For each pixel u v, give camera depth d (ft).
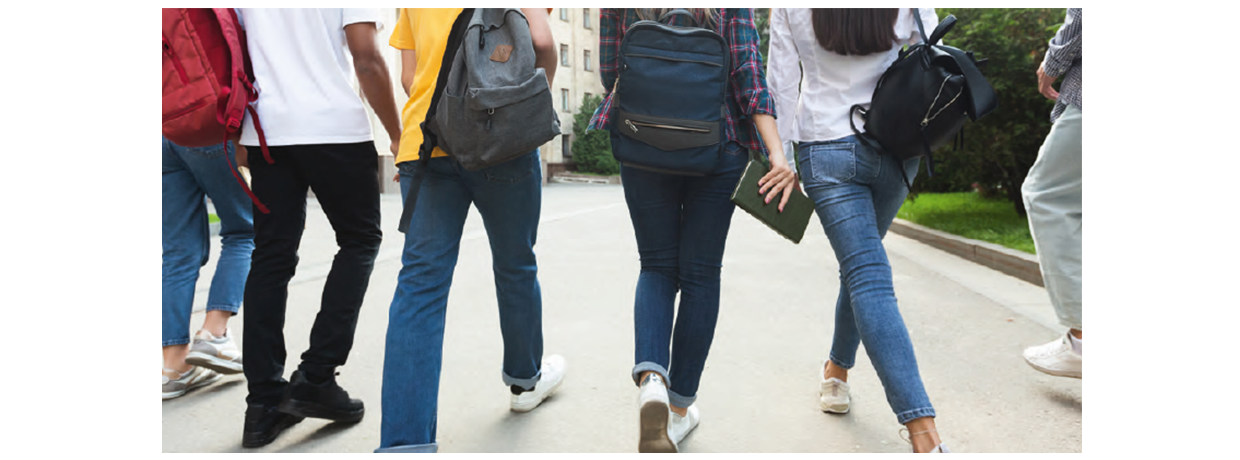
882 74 7.52
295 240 8.38
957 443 8.16
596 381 10.34
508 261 7.88
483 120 6.45
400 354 6.59
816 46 7.59
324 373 8.24
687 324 7.63
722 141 7.20
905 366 6.72
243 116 7.86
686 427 8.20
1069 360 9.22
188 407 9.23
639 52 7.17
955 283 18.20
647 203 7.57
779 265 20.66
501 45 6.64
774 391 9.93
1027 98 25.98
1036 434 8.37
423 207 6.98
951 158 28.71
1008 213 32.89
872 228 7.24
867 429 8.58
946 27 7.20
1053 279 9.09
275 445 8.08
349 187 8.17
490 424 8.79
